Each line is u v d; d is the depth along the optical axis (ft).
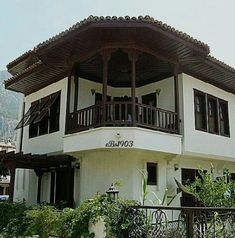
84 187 44.91
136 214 24.39
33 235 30.99
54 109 51.19
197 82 49.44
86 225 25.08
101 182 42.55
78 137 41.42
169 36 37.58
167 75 48.08
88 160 45.16
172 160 46.37
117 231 24.29
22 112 63.98
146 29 36.37
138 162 42.06
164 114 45.14
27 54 53.26
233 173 58.59
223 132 53.57
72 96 46.42
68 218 26.63
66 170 49.14
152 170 43.62
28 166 50.60
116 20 35.47
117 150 39.63
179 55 42.83
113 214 24.79
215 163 54.29
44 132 52.75
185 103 46.14
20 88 58.08
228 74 49.85
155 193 42.88
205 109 49.93
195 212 21.24
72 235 25.39
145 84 51.31
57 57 43.83
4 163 44.96
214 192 36.06
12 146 144.66
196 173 50.34
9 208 37.06
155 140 39.83
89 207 25.46
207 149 48.16
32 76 51.55
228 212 21.52
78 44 40.06
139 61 43.52
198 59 43.57
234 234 21.21
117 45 38.83
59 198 49.90
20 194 59.72
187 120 45.80
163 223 23.67
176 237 22.22
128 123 38.40
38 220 29.30
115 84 52.44
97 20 35.50
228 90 56.13
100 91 50.96
